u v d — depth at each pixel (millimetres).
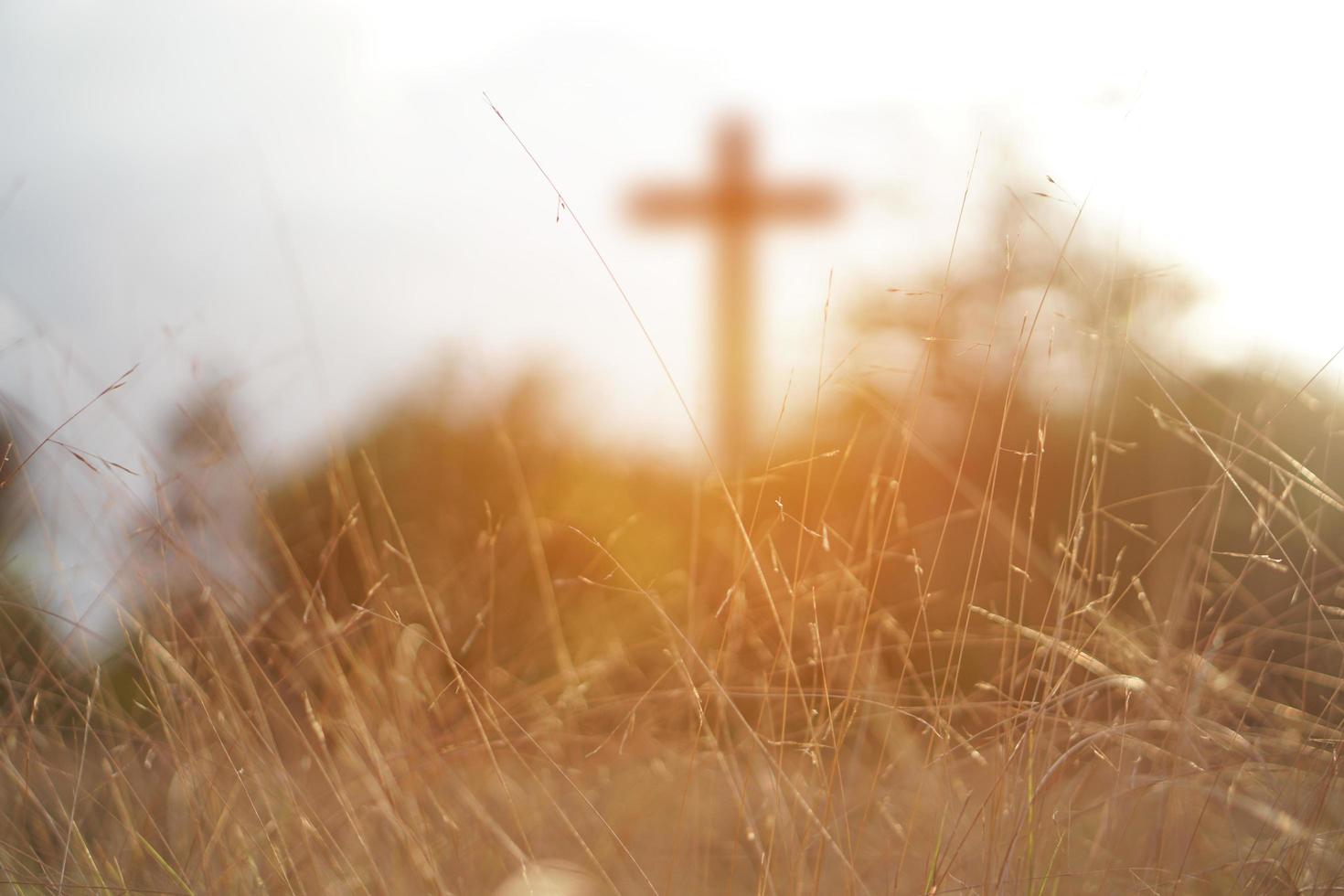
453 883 1857
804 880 1822
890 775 2127
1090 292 2346
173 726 1969
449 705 2484
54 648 2299
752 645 2562
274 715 2121
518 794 2283
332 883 1805
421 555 3480
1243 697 2039
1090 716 2160
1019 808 1644
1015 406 3156
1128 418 2998
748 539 2133
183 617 2232
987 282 3342
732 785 1951
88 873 1841
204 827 1858
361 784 2090
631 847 2135
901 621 2807
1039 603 2617
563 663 2838
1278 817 1668
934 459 2518
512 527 3498
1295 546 2617
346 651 2258
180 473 2316
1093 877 1737
